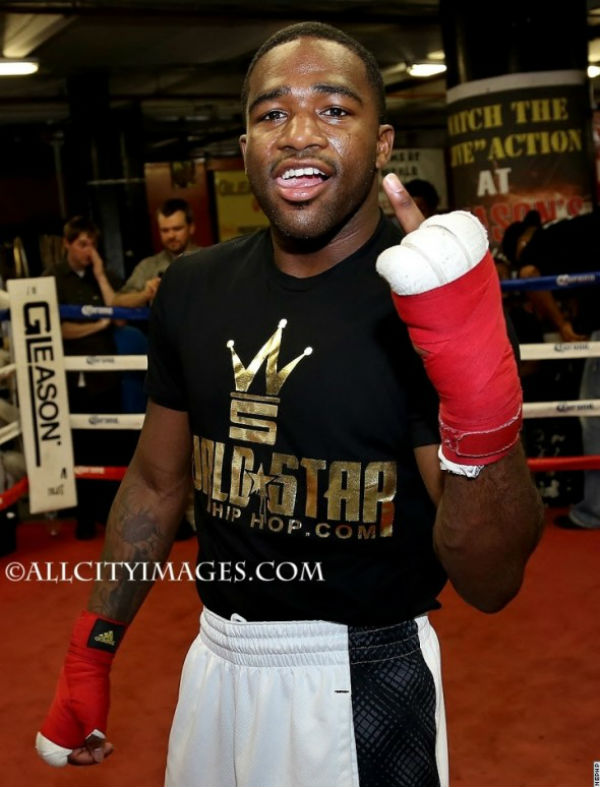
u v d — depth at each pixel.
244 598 1.38
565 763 2.57
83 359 4.54
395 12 7.98
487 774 2.53
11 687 3.19
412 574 1.34
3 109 12.47
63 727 1.49
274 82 1.24
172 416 1.52
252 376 1.33
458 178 5.80
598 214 4.63
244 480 1.35
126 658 3.37
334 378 1.27
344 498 1.29
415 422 1.25
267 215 1.28
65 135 12.56
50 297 4.46
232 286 1.38
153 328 1.49
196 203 11.55
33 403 4.48
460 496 1.10
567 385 5.09
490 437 1.04
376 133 1.28
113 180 10.95
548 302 4.73
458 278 0.98
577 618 3.54
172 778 1.48
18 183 13.66
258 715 1.36
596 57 10.76
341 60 1.24
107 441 4.82
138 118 11.57
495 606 1.22
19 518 5.62
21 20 8.15
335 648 1.33
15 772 2.66
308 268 1.32
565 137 5.54
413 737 1.32
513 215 5.59
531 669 3.13
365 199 1.29
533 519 1.12
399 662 1.33
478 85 5.59
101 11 7.27
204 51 9.86
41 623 3.76
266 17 7.70
